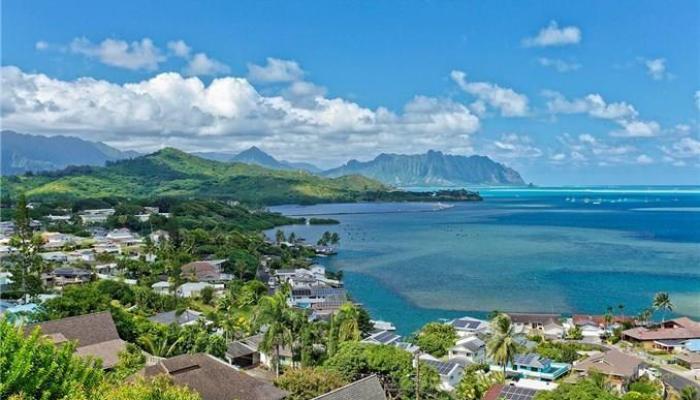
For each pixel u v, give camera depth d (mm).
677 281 199125
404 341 125750
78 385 36250
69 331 84688
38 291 147750
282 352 105562
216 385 67000
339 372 80625
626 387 99062
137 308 141250
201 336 101875
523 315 148875
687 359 116688
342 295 173125
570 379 102688
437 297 178625
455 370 100625
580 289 188375
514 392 83812
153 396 40406
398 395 80375
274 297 109688
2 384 32000
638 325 146375
